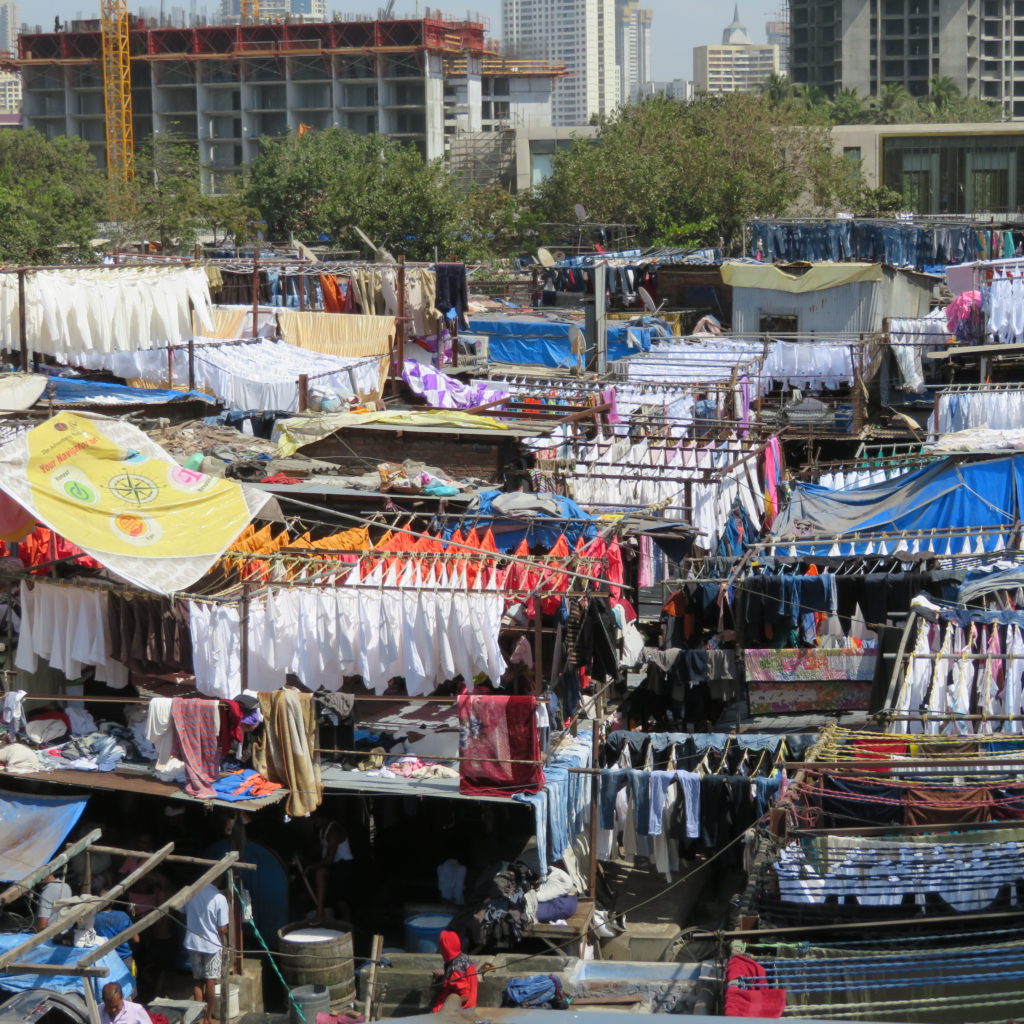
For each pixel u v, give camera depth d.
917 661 20.52
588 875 22.64
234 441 33.28
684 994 18.81
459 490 28.69
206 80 168.75
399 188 91.69
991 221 75.31
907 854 16.45
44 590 21.22
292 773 20.28
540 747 20.25
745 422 43.00
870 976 15.77
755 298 58.06
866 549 29.39
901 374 50.94
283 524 27.11
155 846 21.91
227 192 129.50
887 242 68.31
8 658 22.17
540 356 60.97
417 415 33.75
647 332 59.56
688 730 26.16
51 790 21.78
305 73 167.75
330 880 22.23
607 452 33.47
